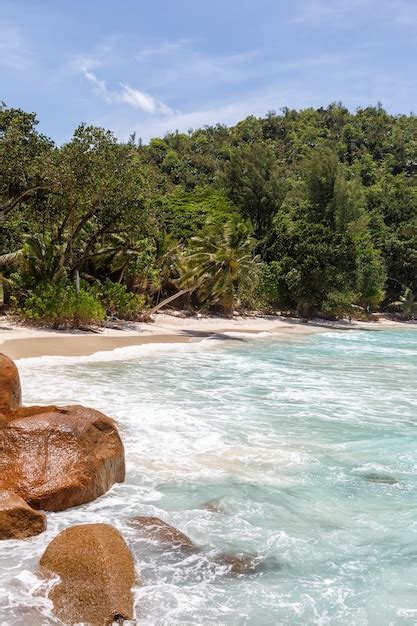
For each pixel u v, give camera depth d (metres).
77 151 32.75
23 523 6.93
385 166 119.69
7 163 30.56
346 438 12.19
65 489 7.73
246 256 42.44
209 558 6.75
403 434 12.64
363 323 63.34
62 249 36.47
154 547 6.87
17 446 7.95
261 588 6.15
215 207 63.66
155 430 12.05
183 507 8.19
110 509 7.90
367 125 147.75
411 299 72.38
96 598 5.48
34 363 20.61
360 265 65.75
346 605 5.90
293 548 7.12
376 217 81.81
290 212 74.06
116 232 38.50
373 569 6.68
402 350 33.47
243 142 131.12
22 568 6.09
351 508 8.45
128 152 36.62
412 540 7.46
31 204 35.53
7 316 34.12
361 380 20.80
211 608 5.70
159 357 24.81
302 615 5.68
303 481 9.46
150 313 40.62
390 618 5.71
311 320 59.41
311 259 56.94
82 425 8.57
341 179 73.56
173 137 128.75
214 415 13.77
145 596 5.81
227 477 9.45
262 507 8.33
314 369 23.44
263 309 57.47
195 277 42.97
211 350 28.91
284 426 13.02
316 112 156.38
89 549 5.90
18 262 35.03
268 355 28.00
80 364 21.23
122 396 15.48
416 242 75.31
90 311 32.53
